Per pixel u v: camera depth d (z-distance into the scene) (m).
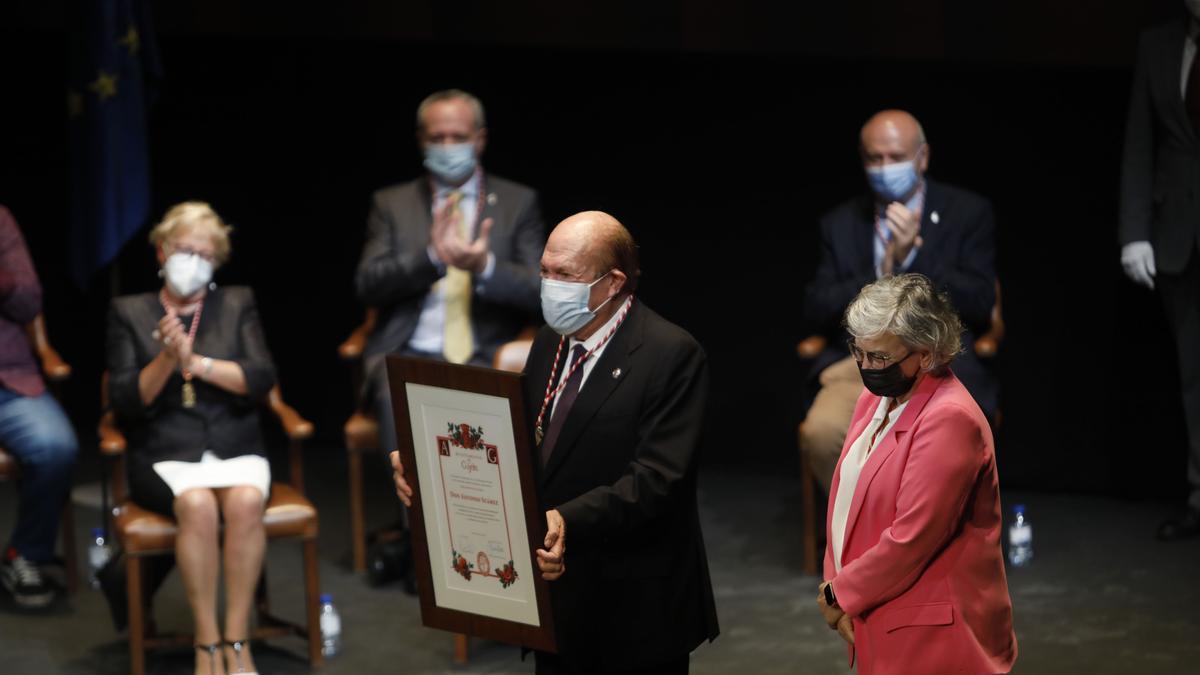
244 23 20.48
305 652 15.16
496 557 10.10
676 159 20.19
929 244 16.69
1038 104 18.41
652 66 20.05
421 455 10.19
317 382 22.05
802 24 18.56
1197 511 17.53
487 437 9.82
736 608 15.88
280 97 21.34
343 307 21.70
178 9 20.56
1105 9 17.39
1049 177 18.50
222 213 21.73
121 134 18.34
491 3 19.67
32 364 16.66
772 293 20.11
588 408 10.31
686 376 10.29
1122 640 14.67
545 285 10.20
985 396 16.33
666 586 10.32
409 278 16.50
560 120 20.52
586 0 19.33
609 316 10.48
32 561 16.42
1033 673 13.95
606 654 10.30
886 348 9.28
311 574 14.70
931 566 9.45
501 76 20.64
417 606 16.34
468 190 17.17
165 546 14.20
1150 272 16.78
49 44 21.47
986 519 9.48
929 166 19.00
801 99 19.55
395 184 21.19
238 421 15.03
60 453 16.25
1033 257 18.72
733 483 20.14
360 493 17.30
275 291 21.88
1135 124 17.00
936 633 9.38
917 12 18.06
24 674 14.55
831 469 16.19
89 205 18.36
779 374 20.27
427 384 9.97
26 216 21.98
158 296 15.27
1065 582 16.27
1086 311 18.64
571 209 20.64
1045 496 19.16
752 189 19.97
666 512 10.09
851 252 17.02
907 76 18.94
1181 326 17.16
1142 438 18.69
